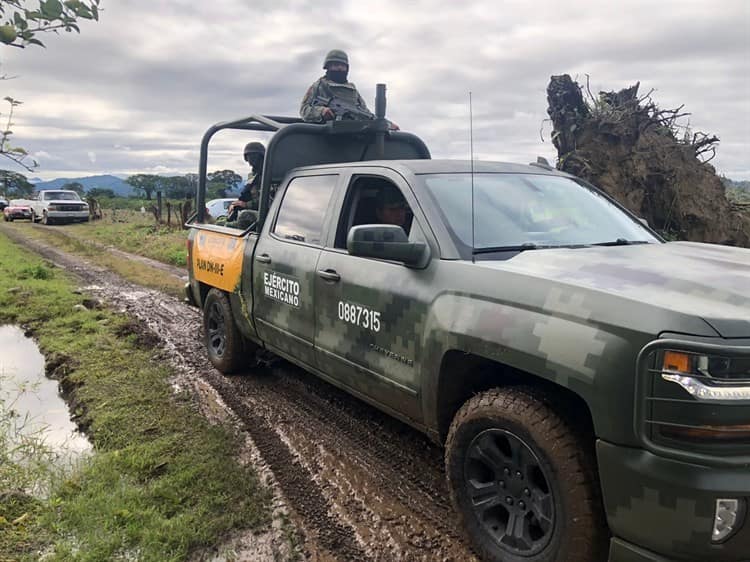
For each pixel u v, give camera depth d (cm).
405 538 288
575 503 221
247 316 475
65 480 330
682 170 871
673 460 192
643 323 200
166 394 476
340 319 354
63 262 1335
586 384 210
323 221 393
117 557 267
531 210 337
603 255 279
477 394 266
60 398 487
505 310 247
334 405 457
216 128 588
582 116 913
